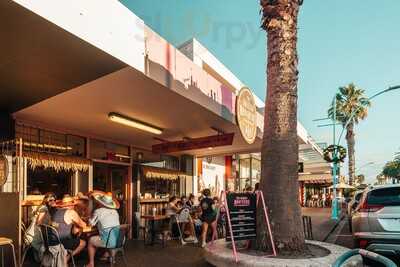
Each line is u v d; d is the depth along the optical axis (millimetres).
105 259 7926
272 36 7328
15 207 6551
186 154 16188
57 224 6629
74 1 4664
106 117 8758
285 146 6996
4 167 7164
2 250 6559
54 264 6453
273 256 6398
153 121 9641
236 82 21281
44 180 9062
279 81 7176
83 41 4812
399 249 6938
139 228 11641
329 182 42562
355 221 7613
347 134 38188
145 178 13258
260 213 6922
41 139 9133
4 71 5594
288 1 7285
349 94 37312
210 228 11289
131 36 5730
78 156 10188
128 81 6336
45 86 6344
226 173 21562
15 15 4125
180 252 9133
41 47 4906
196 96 7906
